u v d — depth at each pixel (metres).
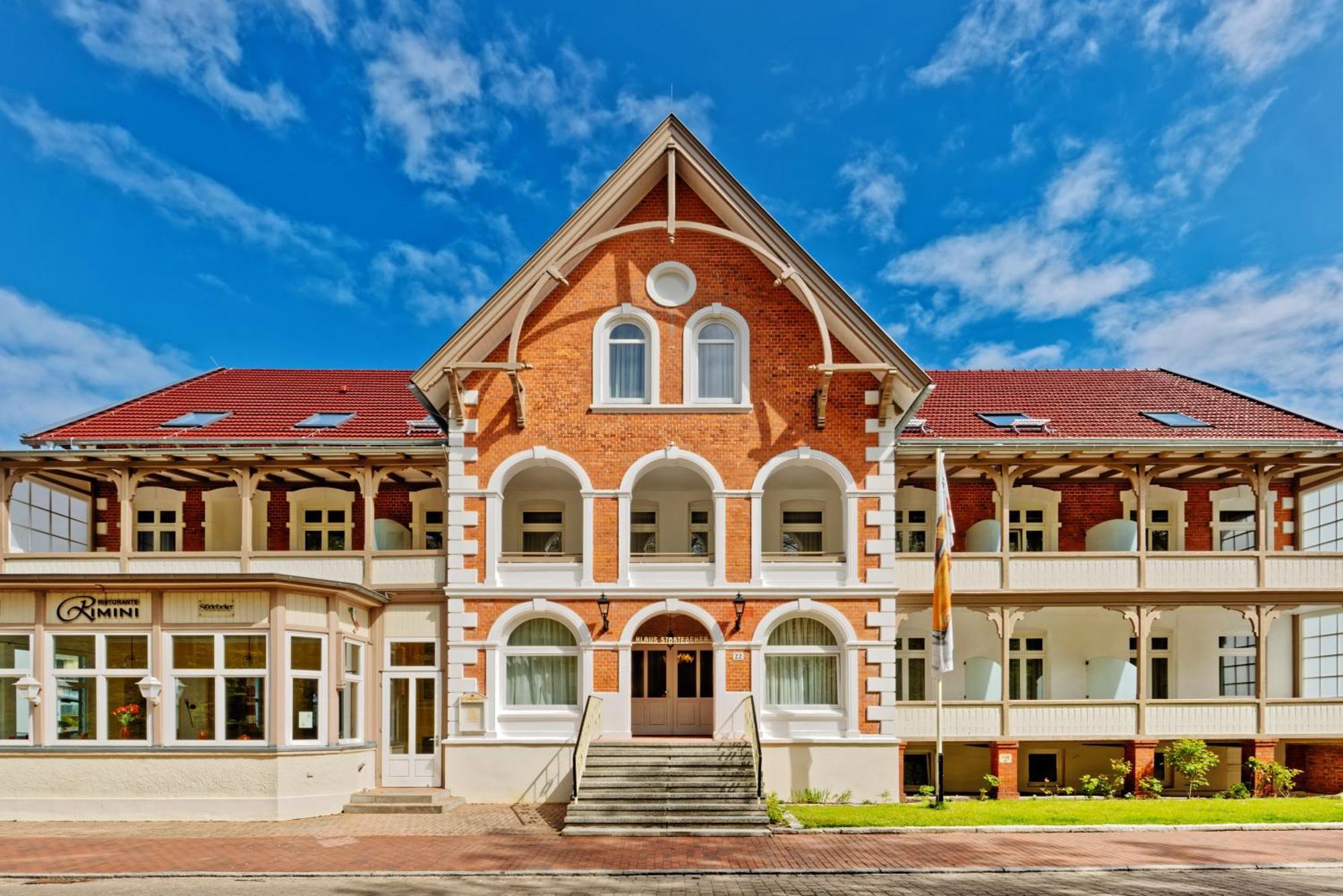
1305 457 18.44
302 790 15.62
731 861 12.20
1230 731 18.41
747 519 17.77
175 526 20.91
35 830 14.43
